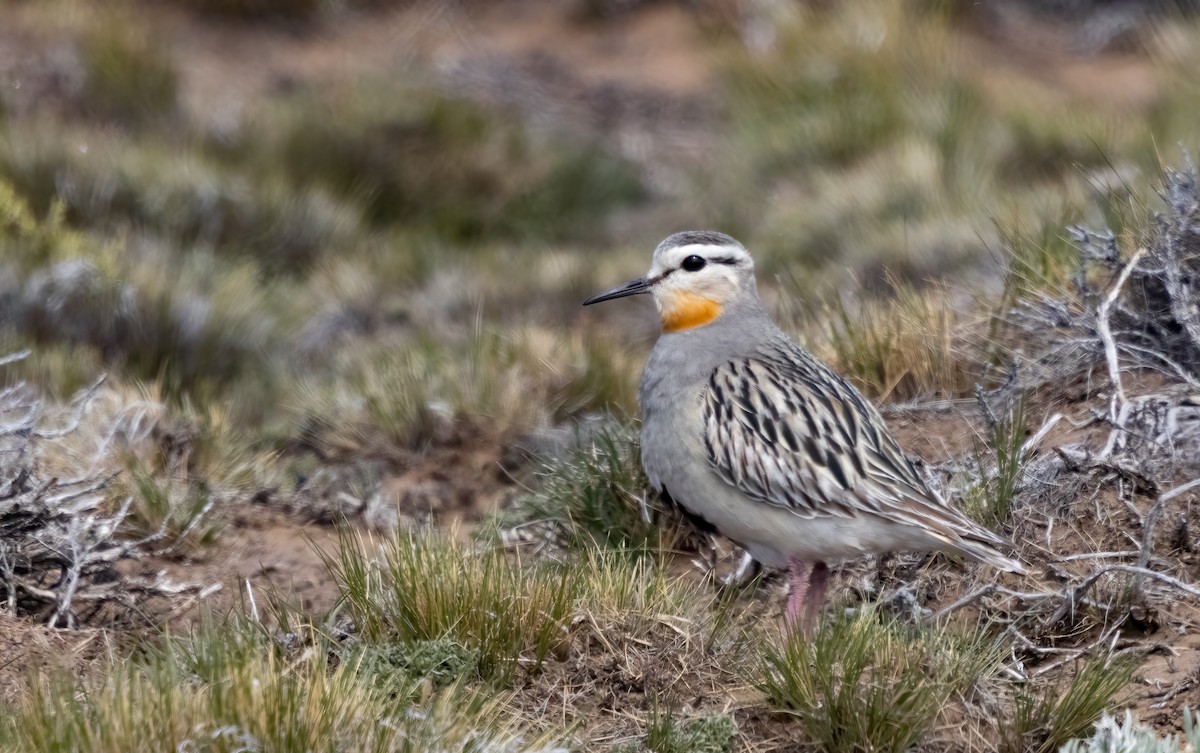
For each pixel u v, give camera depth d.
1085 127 20.36
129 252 17.14
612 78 26.73
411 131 22.73
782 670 8.00
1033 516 9.64
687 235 9.62
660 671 8.30
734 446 8.92
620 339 16.08
